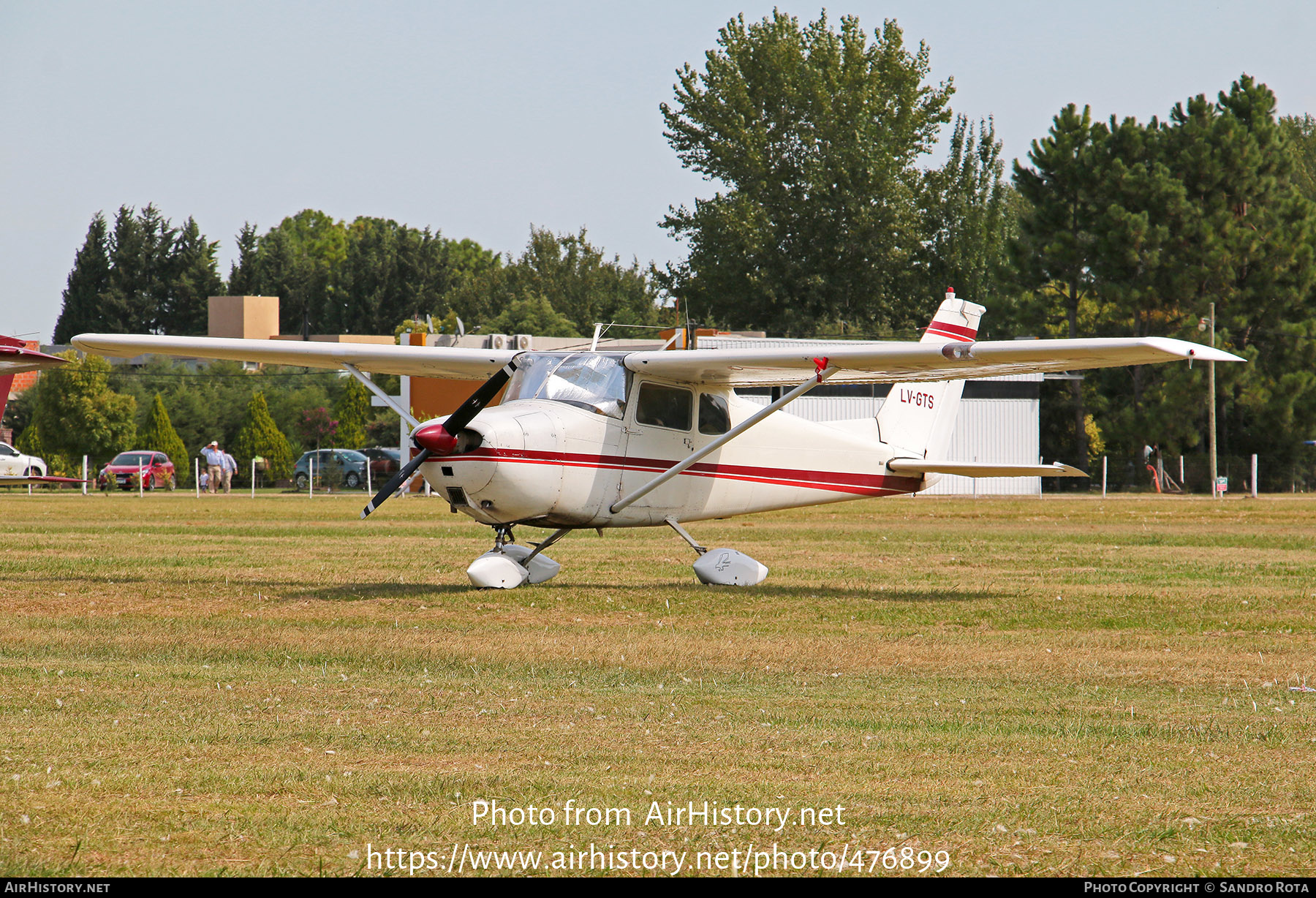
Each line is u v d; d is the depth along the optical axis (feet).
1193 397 484.33
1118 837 46.16
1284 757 59.00
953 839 45.83
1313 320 503.61
